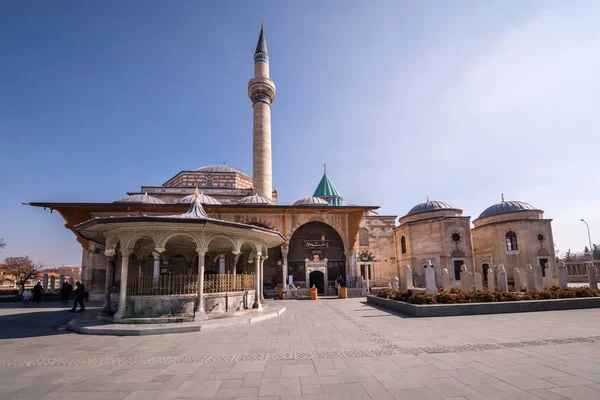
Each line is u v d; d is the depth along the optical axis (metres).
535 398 5.06
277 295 25.22
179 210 25.89
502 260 34.69
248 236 15.02
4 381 6.06
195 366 6.89
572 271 52.09
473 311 14.30
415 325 11.66
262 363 7.07
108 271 14.01
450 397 5.13
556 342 8.66
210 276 14.64
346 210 27.69
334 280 28.42
